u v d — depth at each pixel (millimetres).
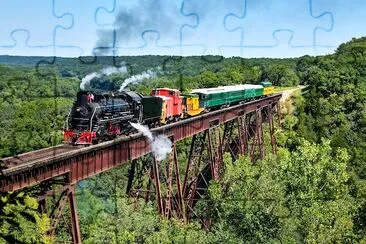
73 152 22516
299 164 41000
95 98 29016
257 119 65438
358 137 71875
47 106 43375
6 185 18500
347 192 43000
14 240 16266
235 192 35531
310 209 36094
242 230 33312
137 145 29438
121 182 44156
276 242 32500
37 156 22688
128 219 30188
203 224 38156
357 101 77812
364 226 34531
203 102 46781
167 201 33812
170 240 30016
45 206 21047
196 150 47312
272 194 34188
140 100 33344
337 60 85375
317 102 79750
